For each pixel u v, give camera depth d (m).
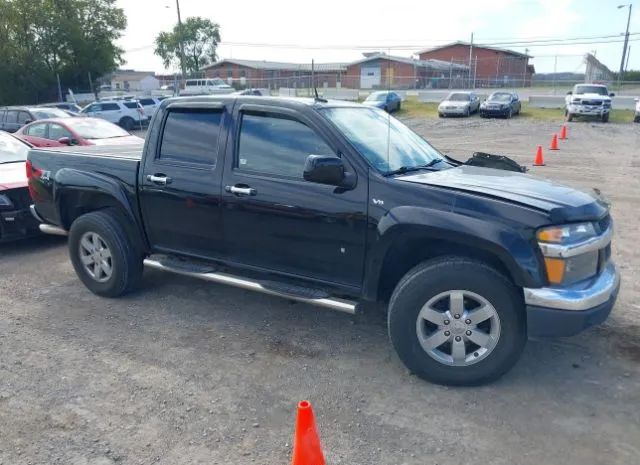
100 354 4.16
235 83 54.44
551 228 3.31
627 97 31.05
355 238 3.82
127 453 3.04
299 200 3.99
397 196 3.66
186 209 4.59
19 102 49.28
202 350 4.21
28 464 2.96
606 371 3.83
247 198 4.22
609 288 3.49
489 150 17.25
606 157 15.20
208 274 4.56
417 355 3.65
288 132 4.14
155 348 4.25
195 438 3.16
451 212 3.47
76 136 11.85
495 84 51.47
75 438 3.17
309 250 4.05
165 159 4.73
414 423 3.28
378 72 61.00
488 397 3.53
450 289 3.52
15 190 6.68
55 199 5.45
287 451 3.05
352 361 4.03
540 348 4.16
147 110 32.00
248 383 3.74
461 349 3.59
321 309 4.96
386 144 4.22
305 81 48.94
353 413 3.39
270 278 4.37
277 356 4.11
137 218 4.95
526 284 3.33
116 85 87.81
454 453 3.02
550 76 48.84
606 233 3.62
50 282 5.77
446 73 58.69
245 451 3.05
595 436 3.14
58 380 3.80
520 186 3.77
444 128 25.58
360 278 3.91
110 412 3.42
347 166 3.85
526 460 2.95
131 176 4.90
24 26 48.25
